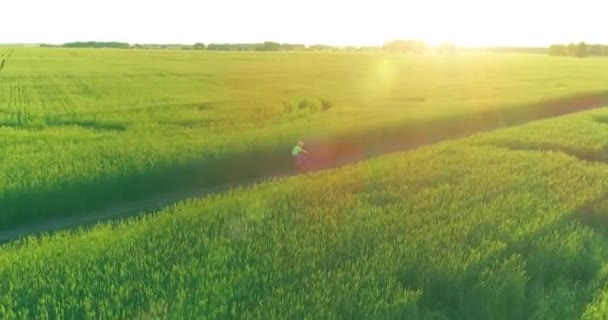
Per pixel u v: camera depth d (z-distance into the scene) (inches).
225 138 739.4
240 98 1418.6
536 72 2815.0
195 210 421.7
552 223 391.2
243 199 452.4
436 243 339.9
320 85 1850.4
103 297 267.0
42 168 554.6
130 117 1045.2
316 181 528.4
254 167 678.5
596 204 459.5
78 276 287.9
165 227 376.2
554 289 310.2
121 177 540.4
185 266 301.6
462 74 2605.8
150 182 565.6
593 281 318.0
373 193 476.7
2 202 463.5
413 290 288.4
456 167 593.9
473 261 313.7
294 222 390.6
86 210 516.4
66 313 253.8
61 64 2699.3
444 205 434.6
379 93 1630.2
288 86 1793.8
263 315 246.1
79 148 677.3
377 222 383.6
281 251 328.8
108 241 348.2
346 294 268.7
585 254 349.4
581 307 288.0
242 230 368.8
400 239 346.6
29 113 1097.4
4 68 2389.3
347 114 1074.7
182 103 1293.1
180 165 594.2
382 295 271.0
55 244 349.7
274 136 752.3
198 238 348.2
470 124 1130.0
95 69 2405.3
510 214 410.9
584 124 951.6
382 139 905.5
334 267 307.9
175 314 244.1
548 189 497.4
